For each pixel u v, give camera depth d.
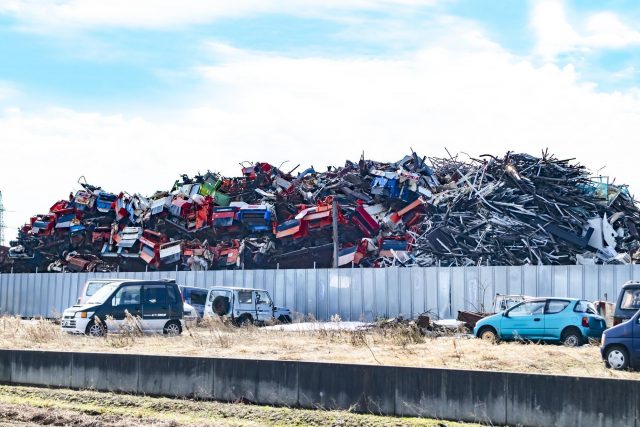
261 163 62.84
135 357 19.34
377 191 55.38
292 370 17.48
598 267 37.72
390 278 43.78
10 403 18.73
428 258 48.06
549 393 14.96
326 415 16.45
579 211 47.78
